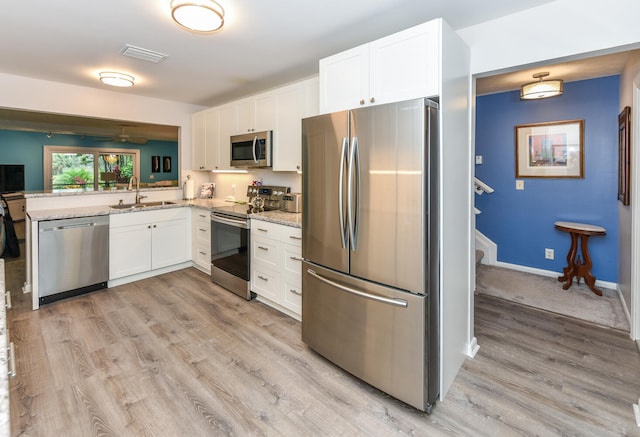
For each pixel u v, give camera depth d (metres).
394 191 1.74
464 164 2.12
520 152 4.10
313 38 2.50
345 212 1.98
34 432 1.60
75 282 3.28
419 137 1.63
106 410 1.76
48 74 3.33
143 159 8.80
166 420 1.70
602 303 3.17
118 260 3.60
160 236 3.98
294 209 3.32
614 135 3.47
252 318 2.89
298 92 3.07
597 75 3.42
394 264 1.77
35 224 2.98
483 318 2.89
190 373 2.09
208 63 3.04
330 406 1.82
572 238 3.57
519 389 1.95
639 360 2.23
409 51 1.83
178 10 1.89
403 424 1.69
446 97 1.80
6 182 6.79
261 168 3.89
